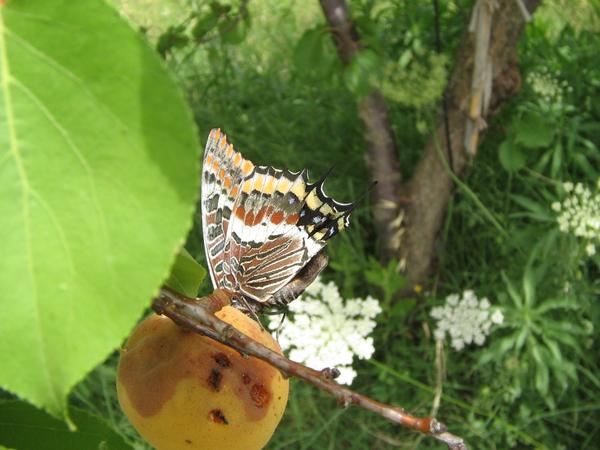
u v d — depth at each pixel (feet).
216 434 0.56
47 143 0.31
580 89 2.49
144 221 0.30
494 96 2.13
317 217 0.63
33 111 0.31
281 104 2.65
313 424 2.11
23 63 0.31
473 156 2.17
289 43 2.88
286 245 0.62
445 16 2.54
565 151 2.36
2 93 0.31
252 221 0.61
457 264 2.34
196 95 2.73
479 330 1.98
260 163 2.50
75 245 0.31
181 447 0.56
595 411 2.15
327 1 1.94
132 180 0.30
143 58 0.31
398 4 2.62
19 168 0.31
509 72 2.11
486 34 1.98
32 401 0.30
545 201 2.32
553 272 2.15
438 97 1.86
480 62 2.00
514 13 2.03
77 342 0.30
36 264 0.31
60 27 0.31
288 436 2.07
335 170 2.52
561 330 2.00
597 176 2.26
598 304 2.16
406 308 2.15
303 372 0.48
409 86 1.85
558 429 2.16
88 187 0.31
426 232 2.24
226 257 0.60
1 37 0.31
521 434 2.03
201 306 0.51
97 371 1.98
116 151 0.30
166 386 0.56
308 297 1.73
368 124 2.19
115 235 0.30
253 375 0.57
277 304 0.62
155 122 0.30
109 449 0.54
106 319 0.30
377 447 2.09
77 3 0.31
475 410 2.06
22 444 0.54
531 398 2.11
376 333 2.24
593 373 2.16
